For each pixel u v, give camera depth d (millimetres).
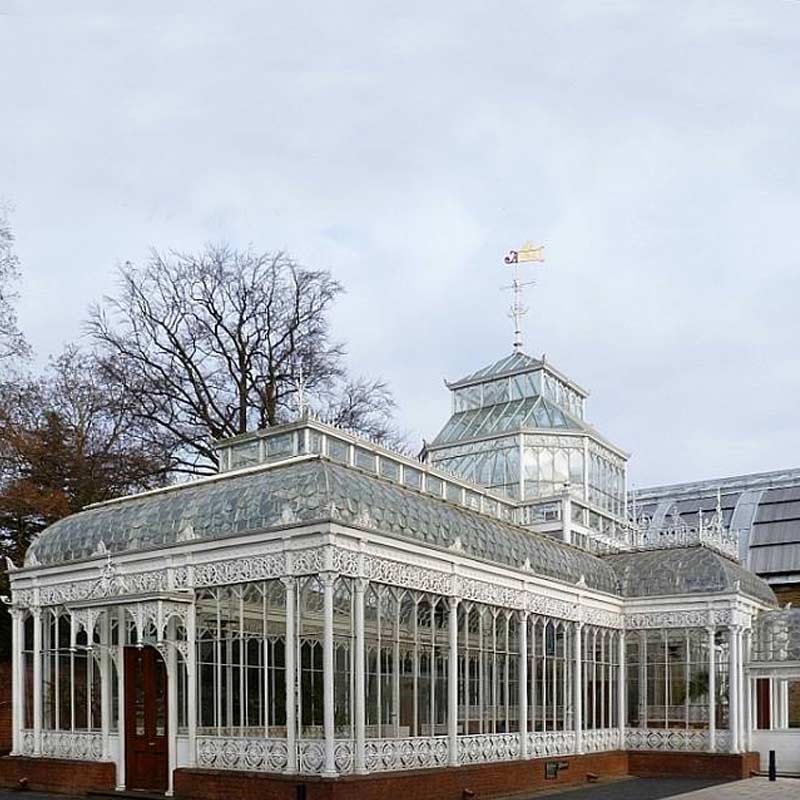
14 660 27031
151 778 23500
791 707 46750
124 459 39750
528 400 42875
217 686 22641
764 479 60906
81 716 25734
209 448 43469
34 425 38438
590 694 31531
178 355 44156
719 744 32031
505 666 26781
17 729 26719
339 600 22422
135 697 24266
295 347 45531
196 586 23078
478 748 24844
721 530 38531
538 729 28172
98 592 25047
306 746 20500
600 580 32531
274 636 22203
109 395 42125
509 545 27750
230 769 21641
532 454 40812
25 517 36719
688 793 26453
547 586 28875
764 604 36219
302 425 27891
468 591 25047
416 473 31984
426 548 23406
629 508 59406
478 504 35312
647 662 33781
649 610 33406
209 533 23062
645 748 32906
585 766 29844
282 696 22047
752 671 34312
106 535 25547
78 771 24422
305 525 21047
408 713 23078
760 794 26328
